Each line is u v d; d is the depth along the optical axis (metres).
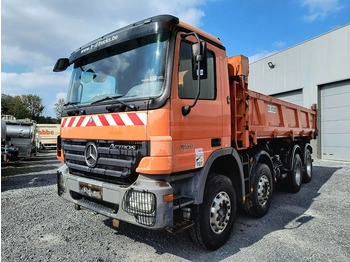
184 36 2.81
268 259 3.03
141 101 2.61
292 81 13.95
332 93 12.23
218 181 3.31
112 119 2.83
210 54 3.40
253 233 3.82
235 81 3.89
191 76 2.96
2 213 4.65
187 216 2.84
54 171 10.30
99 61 3.33
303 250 3.26
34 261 2.94
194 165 2.89
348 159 11.62
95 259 2.99
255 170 4.29
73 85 3.70
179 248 3.30
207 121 3.15
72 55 3.81
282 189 6.57
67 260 2.97
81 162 3.27
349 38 11.24
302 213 4.73
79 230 3.86
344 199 5.65
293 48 13.84
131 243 3.43
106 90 3.12
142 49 2.87
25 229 3.90
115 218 2.68
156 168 2.45
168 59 2.66
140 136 2.56
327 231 3.87
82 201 3.18
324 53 12.29
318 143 12.79
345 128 11.70
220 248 3.32
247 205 4.21
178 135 2.68
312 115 8.20
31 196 5.94
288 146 6.38
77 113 3.36
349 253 3.18
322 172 9.05
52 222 4.20
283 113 5.80
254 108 4.48
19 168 11.28
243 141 3.96
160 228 2.41
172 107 2.62
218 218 3.29
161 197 2.44
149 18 2.81
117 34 3.08
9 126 13.32
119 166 2.70
